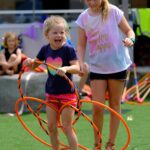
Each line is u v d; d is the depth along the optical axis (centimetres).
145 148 1538
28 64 1289
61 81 1280
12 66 2183
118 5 2628
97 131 1317
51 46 1310
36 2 3375
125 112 2150
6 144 1597
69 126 1278
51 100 1294
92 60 1416
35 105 2156
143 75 2650
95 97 1412
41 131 1777
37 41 2647
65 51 1293
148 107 2277
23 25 2686
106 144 1448
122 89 1422
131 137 1678
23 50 2645
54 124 1295
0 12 2827
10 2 3500
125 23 1406
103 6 1391
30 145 1582
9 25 2686
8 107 2156
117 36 1401
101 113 1421
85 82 2336
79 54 1430
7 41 2205
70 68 1251
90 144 1588
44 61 1344
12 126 1866
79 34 1438
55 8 3425
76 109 1262
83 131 1767
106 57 1393
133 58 2650
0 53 2256
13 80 2141
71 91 1286
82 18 1424
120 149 1528
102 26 1392
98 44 1401
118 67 1399
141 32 2556
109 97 1430
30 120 1975
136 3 3312
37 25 2655
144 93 2541
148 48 2788
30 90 2134
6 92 2152
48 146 1519
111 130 1432
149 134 1723
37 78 2141
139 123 1912
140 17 2562
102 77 1405
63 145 1427
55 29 1279
